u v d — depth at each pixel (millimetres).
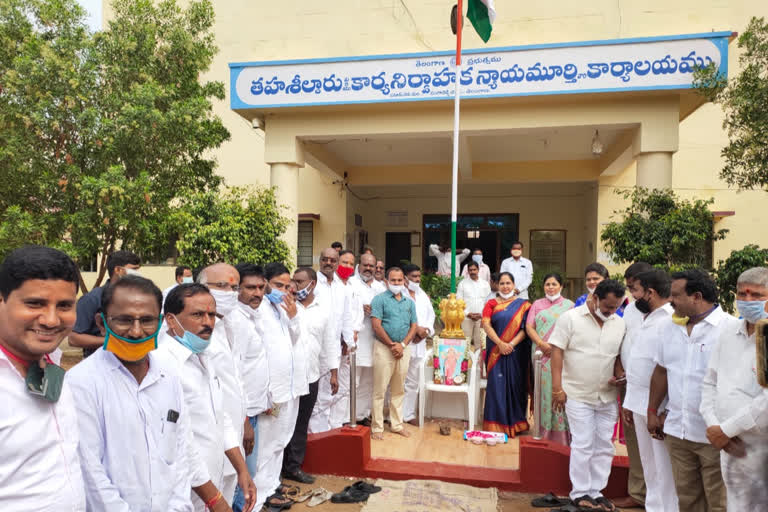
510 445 4809
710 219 6617
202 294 2367
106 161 7438
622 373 3652
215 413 2502
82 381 1789
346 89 8281
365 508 3596
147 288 1858
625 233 6727
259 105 8547
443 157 11492
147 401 1922
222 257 7430
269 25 11227
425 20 10461
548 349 4715
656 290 3324
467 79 7863
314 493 3785
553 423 4824
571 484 3789
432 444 4824
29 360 1441
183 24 8359
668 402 3148
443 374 5461
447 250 11648
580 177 11445
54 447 1460
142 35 7723
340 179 12109
